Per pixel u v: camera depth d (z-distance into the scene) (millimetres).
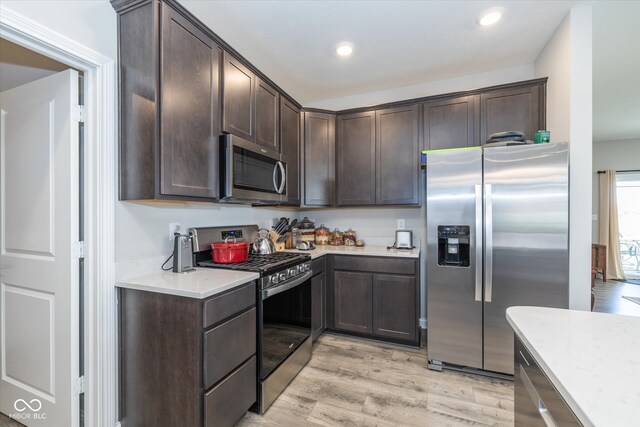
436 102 2777
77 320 1576
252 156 2111
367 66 2768
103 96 1531
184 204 2084
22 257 1714
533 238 2061
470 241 2219
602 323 998
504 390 2041
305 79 3037
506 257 2123
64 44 1365
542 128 2420
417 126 2850
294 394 1993
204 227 2238
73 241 1557
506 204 2115
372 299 2775
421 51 2510
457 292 2264
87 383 1565
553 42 2275
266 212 3135
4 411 1780
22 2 1241
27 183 1691
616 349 815
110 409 1574
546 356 779
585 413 561
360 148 3080
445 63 2719
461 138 2682
